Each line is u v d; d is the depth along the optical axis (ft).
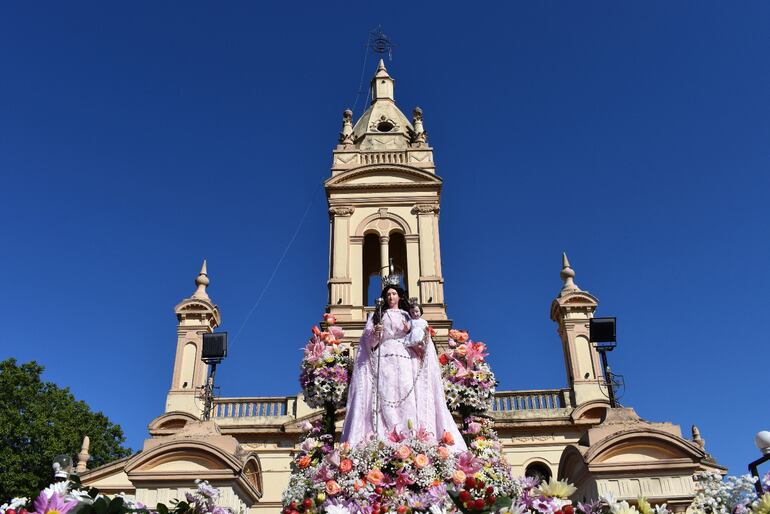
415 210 115.24
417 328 31.78
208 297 108.27
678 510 32.12
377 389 29.96
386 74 139.54
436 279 108.47
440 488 24.54
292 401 97.60
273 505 89.66
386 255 111.55
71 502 19.08
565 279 110.01
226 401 97.60
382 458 27.02
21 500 21.95
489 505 19.57
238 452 37.24
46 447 124.88
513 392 97.96
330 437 34.30
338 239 112.57
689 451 33.53
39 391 134.72
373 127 129.90
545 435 93.76
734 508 27.78
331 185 116.47
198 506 24.58
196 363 101.35
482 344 37.60
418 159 121.49
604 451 33.78
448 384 35.27
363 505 24.98
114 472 87.86
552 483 20.75
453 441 29.07
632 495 32.73
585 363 100.48
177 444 35.76
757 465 28.68
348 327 103.35
